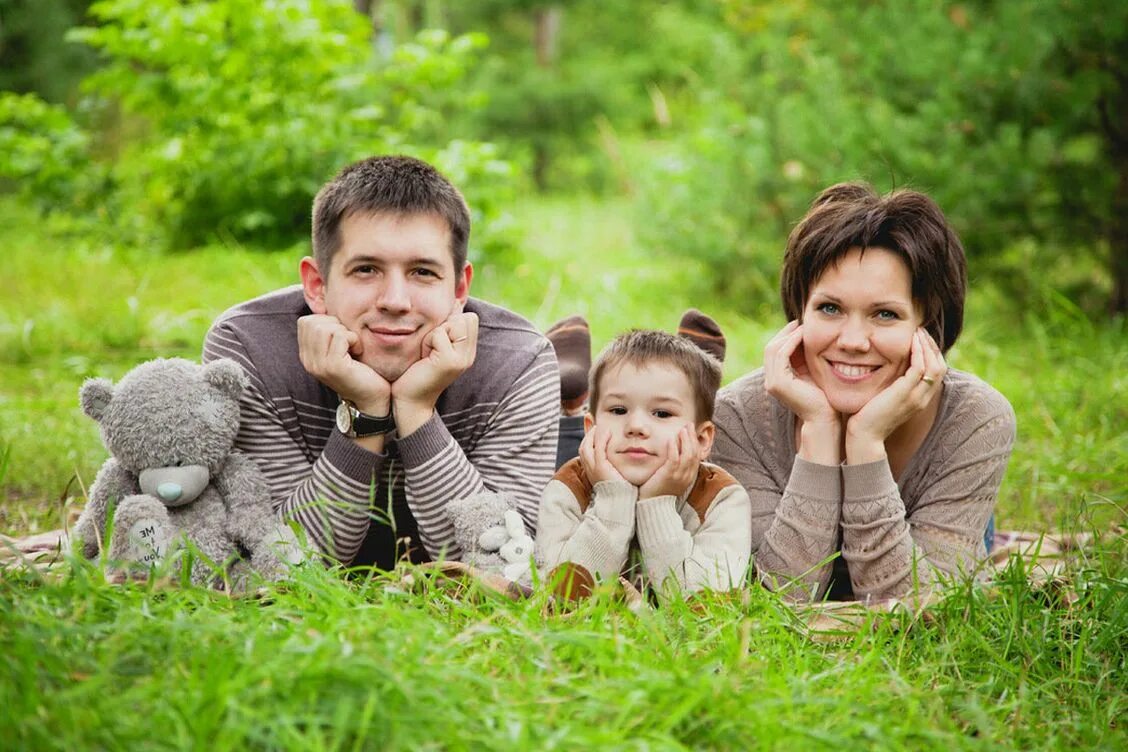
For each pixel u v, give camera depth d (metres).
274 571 3.02
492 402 3.36
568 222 13.12
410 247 3.12
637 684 2.23
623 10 25.80
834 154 7.74
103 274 8.84
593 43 25.67
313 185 9.95
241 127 10.19
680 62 22.48
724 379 6.29
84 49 16.64
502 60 21.66
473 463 3.36
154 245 10.30
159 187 10.50
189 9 10.20
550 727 2.16
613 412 3.23
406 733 2.00
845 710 2.31
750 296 8.42
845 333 3.19
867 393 3.22
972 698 2.43
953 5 7.59
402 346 3.17
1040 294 7.65
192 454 3.03
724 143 8.56
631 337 3.28
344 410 3.15
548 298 7.99
